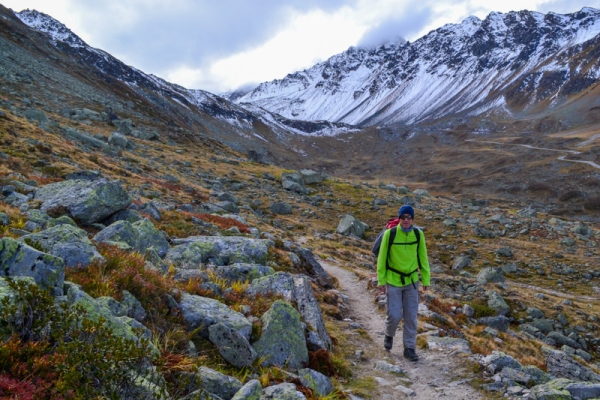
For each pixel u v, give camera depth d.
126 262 7.76
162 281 7.68
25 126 38.69
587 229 47.91
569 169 150.88
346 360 8.74
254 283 10.64
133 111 109.94
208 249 14.11
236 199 44.44
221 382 5.36
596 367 17.92
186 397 4.53
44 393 3.63
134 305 6.50
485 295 25.73
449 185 164.75
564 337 22.61
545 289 32.16
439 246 40.78
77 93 100.00
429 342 10.27
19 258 5.71
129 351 4.14
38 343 4.12
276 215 44.75
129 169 42.53
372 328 12.05
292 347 7.39
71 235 8.12
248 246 15.44
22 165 24.06
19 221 10.52
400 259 9.02
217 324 6.81
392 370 8.45
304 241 32.34
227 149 100.50
